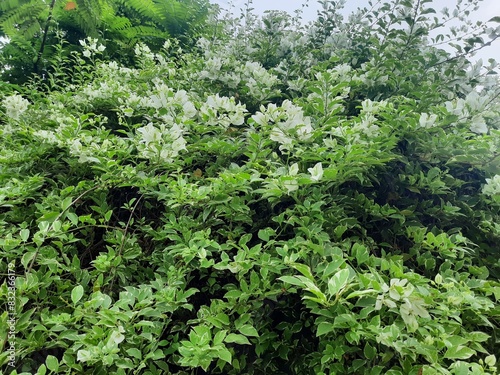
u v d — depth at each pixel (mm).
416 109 1973
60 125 1927
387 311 1063
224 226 1517
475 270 1396
